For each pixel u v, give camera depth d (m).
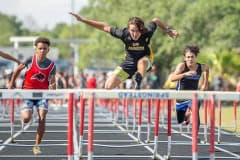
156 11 67.69
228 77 69.31
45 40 19.28
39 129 20.34
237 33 64.38
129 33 18.94
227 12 65.56
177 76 20.38
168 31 19.52
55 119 41.84
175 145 25.58
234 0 65.19
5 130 32.12
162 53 69.00
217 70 67.50
